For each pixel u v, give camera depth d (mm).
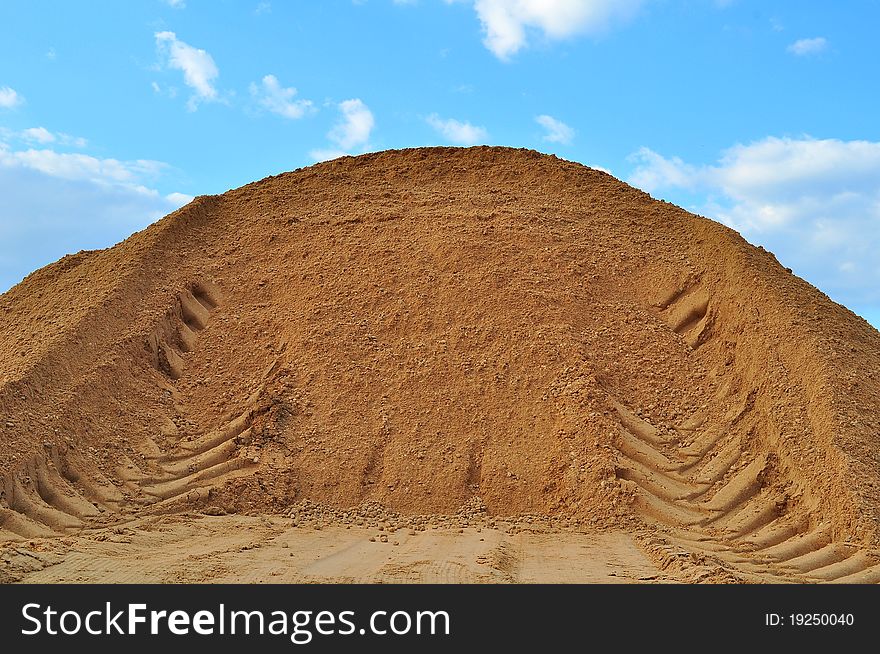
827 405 14844
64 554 10578
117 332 17828
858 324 18875
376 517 14312
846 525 12680
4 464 13398
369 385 16875
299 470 15359
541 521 14039
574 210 22906
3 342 18312
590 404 15711
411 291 19062
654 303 19422
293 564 10359
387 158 26797
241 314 19438
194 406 17047
